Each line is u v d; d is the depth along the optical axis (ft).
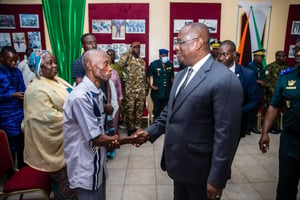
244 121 6.57
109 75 4.29
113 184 7.80
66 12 7.61
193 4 13.57
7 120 7.44
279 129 13.00
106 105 5.06
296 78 4.97
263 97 13.43
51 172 5.51
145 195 7.17
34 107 5.24
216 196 3.79
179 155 4.14
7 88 7.53
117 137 4.42
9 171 6.64
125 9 13.61
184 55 4.07
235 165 9.22
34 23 13.82
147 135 4.98
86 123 3.93
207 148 3.96
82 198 4.29
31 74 12.55
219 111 3.62
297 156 4.92
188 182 4.21
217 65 3.92
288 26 14.15
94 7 13.57
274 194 7.23
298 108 4.79
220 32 14.15
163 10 13.87
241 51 14.23
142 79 12.50
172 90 4.54
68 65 7.93
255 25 14.16
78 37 7.85
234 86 3.65
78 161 4.13
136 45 12.33
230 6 13.89
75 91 4.09
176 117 4.12
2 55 7.70
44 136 5.27
